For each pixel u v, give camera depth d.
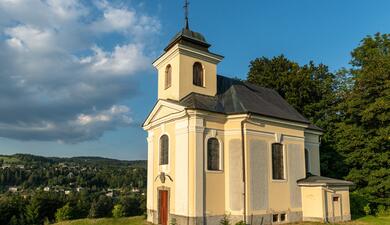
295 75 37.78
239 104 20.89
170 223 19.70
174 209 19.58
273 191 20.62
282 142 21.89
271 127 21.41
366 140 30.28
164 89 23.05
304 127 23.41
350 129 31.11
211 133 19.70
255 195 19.55
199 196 18.44
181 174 19.31
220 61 23.44
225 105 21.36
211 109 19.92
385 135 28.97
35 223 47.84
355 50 35.56
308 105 37.03
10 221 48.12
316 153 27.20
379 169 29.53
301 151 23.09
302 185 22.14
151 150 23.33
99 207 47.38
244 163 19.52
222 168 19.81
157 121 22.34
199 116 19.31
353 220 23.22
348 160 31.05
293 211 21.44
